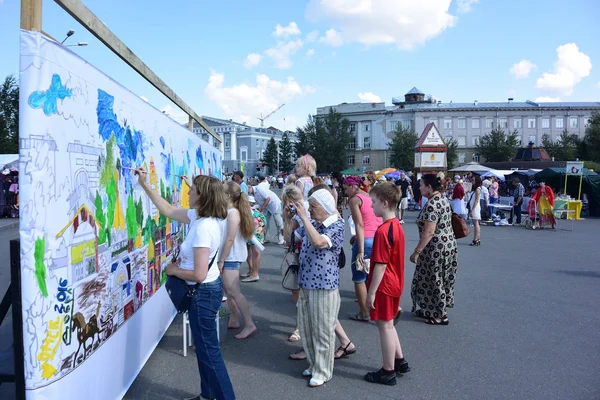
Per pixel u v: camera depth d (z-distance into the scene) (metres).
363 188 5.27
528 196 18.62
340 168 76.00
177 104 5.23
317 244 3.58
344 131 76.31
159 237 4.39
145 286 3.91
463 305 6.04
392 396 3.56
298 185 5.85
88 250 2.71
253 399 3.52
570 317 5.51
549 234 13.84
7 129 24.86
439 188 5.21
